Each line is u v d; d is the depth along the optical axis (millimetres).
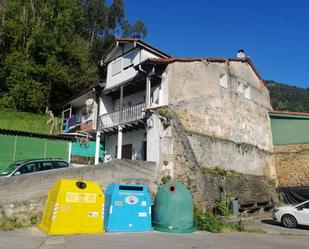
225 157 19484
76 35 40531
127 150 20828
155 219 10766
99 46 45656
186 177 15641
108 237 8648
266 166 23625
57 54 33781
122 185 10367
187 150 16391
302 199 22453
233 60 22922
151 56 21219
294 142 24438
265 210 20938
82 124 23891
